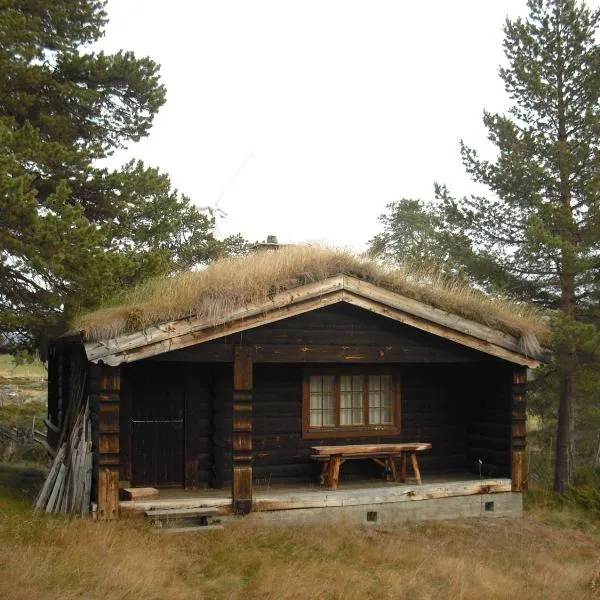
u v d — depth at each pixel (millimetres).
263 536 9898
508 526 12008
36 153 14727
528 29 17688
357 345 11500
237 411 10656
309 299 10805
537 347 12172
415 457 12352
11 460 18203
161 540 9336
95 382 10641
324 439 12492
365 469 12898
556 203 16812
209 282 10477
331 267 10969
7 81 15758
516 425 12516
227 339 10656
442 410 13594
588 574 9703
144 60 17984
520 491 12602
